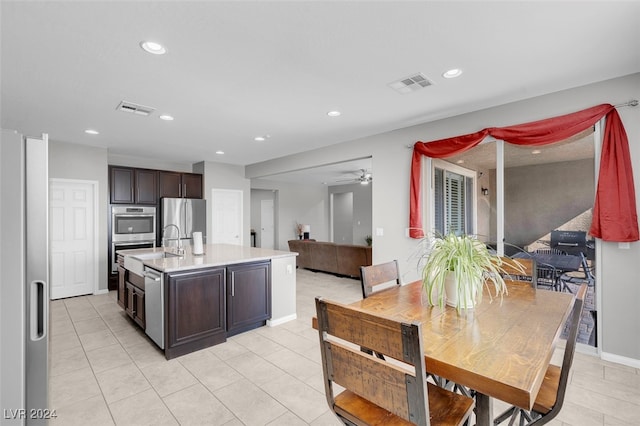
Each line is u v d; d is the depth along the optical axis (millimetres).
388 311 1567
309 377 2438
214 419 1938
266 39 2057
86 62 2340
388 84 2773
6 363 1164
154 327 2941
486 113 3400
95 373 2498
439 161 3916
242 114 3582
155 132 4340
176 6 1719
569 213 2963
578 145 2918
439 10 1767
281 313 3670
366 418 1218
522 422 1517
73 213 4961
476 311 1561
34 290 1247
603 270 2721
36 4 1681
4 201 1173
